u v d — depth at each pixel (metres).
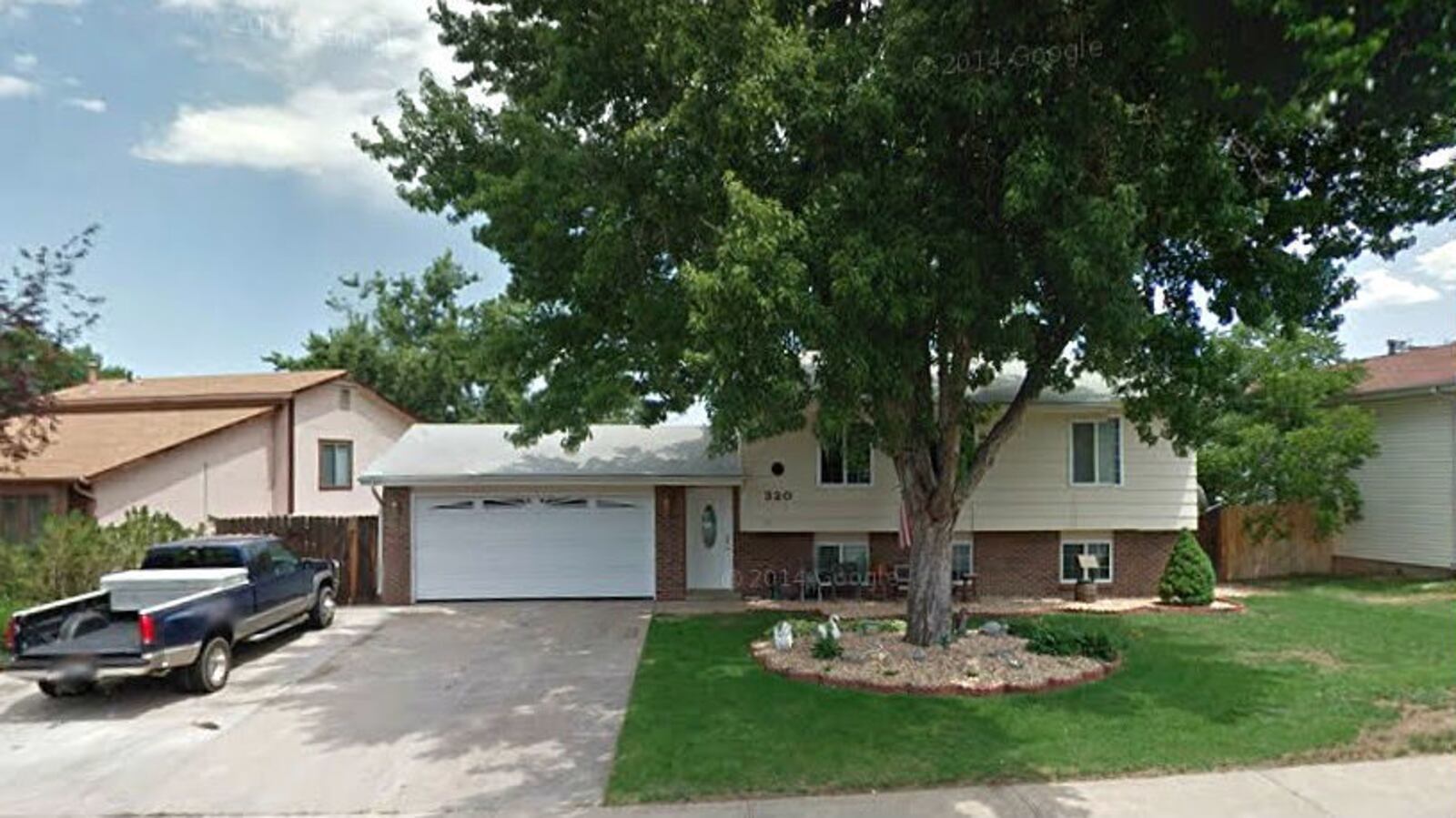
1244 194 8.78
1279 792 6.32
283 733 8.44
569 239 10.42
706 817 6.09
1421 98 5.42
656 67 9.30
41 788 7.05
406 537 16.61
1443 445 17.88
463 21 13.49
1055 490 16.72
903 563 16.94
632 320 10.66
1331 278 9.80
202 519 18.88
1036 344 9.85
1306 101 5.52
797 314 7.52
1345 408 18.69
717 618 14.41
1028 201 7.40
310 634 13.48
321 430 23.25
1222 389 10.51
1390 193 9.31
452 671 10.96
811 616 14.49
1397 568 18.86
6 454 12.17
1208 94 6.26
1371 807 6.02
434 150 13.23
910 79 7.87
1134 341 8.56
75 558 12.97
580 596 16.70
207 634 10.09
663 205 9.16
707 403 9.83
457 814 6.32
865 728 7.86
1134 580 16.94
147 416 20.38
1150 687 9.20
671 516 16.75
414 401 33.78
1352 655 10.80
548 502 16.83
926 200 8.36
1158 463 16.77
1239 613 14.20
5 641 10.99
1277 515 18.98
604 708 9.06
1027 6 7.51
